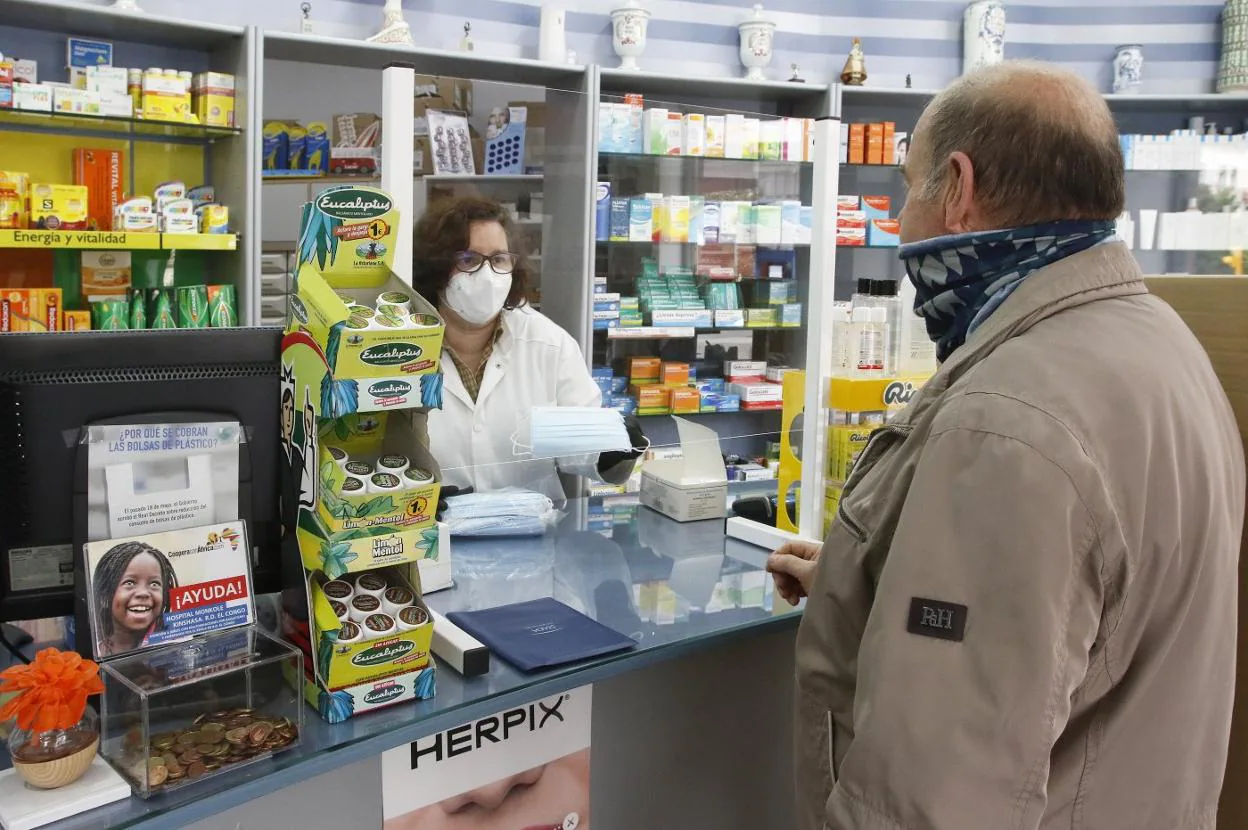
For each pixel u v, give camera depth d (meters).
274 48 3.57
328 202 1.40
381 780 1.53
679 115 3.33
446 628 1.54
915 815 0.96
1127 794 1.12
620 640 1.57
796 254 3.21
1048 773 1.01
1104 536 0.99
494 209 2.07
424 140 2.04
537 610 1.69
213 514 1.39
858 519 1.26
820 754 1.35
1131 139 4.67
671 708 1.91
